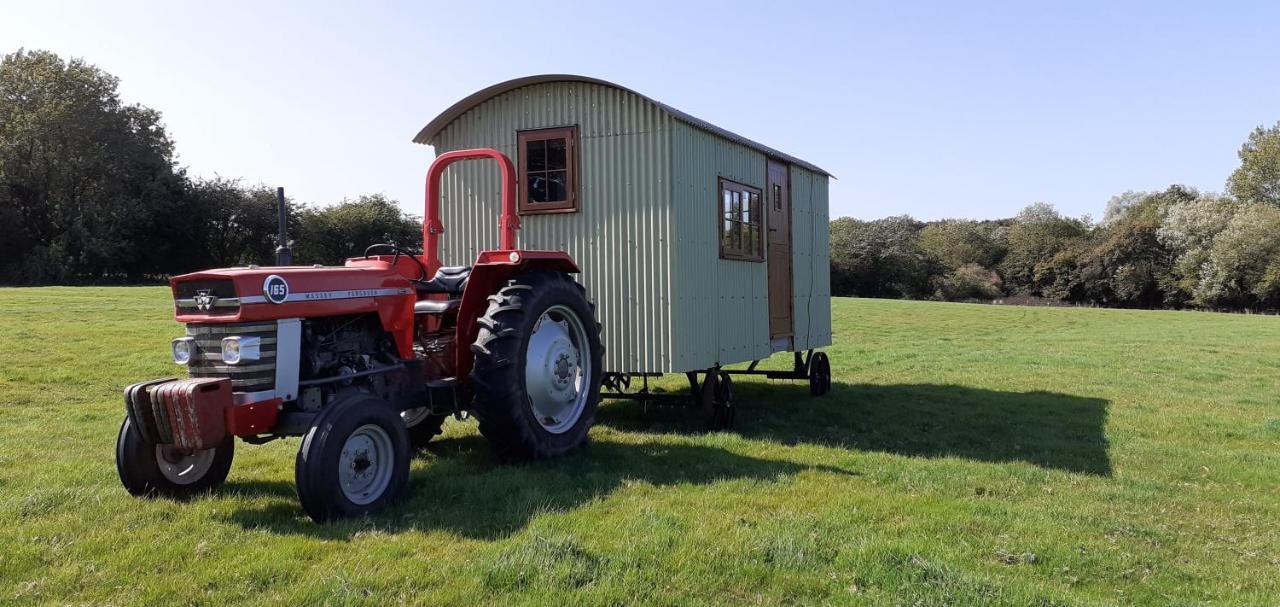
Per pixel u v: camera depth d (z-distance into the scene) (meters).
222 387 4.08
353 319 4.89
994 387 11.18
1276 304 48.97
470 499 4.68
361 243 49.31
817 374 10.30
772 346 9.20
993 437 7.48
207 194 44.16
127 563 3.56
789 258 9.88
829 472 5.68
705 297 7.61
